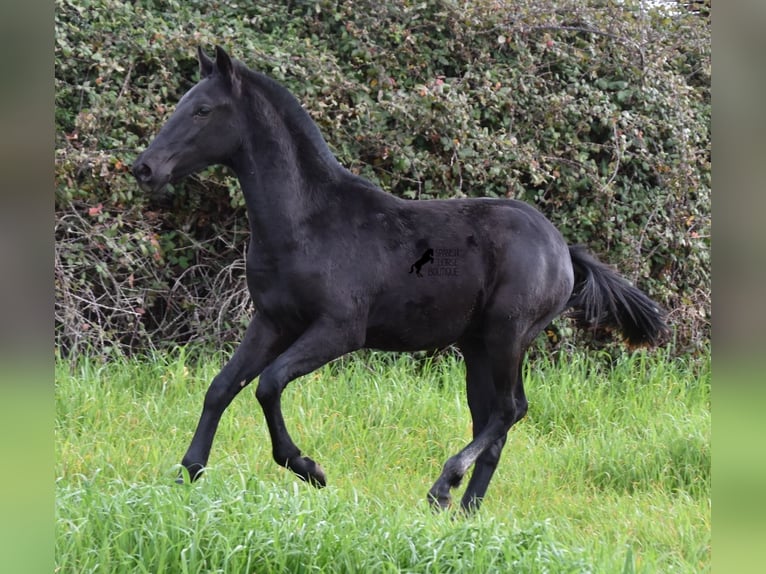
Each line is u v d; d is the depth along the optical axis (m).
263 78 8.07
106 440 9.28
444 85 12.76
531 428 11.54
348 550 6.10
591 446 10.73
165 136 7.70
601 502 9.24
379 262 8.19
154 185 7.62
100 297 11.68
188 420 10.15
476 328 8.88
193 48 11.99
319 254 7.98
